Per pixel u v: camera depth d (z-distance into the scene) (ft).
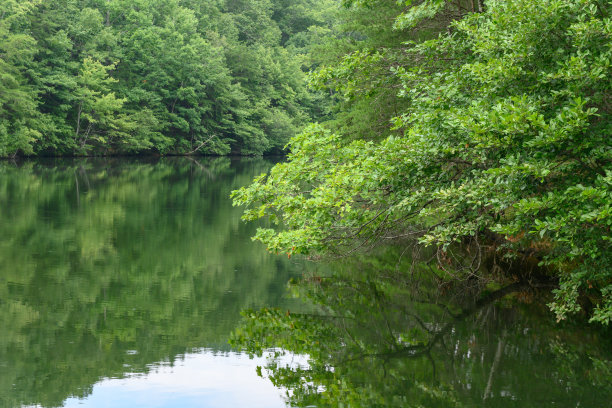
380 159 26.35
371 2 46.93
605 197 19.47
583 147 20.81
